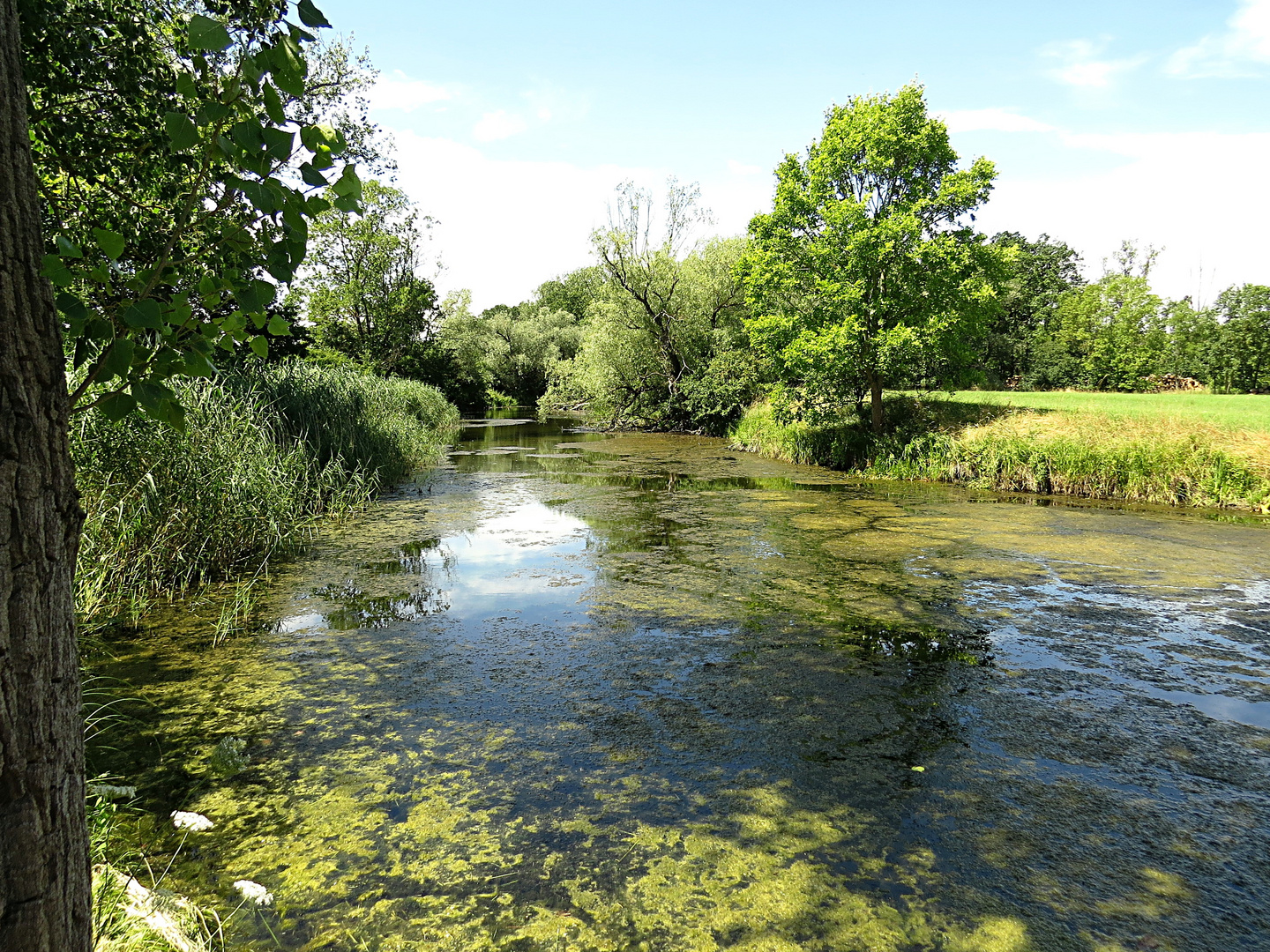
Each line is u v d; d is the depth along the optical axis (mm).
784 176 14516
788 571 6879
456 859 2758
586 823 2988
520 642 5055
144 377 1670
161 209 3604
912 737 3723
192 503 6477
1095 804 3129
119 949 2100
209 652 4844
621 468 14961
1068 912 2473
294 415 10312
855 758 3512
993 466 12086
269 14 1992
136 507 5871
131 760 3477
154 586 6012
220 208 1857
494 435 24031
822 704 4094
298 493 8562
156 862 2729
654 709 4035
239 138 1646
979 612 5691
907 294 13203
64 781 1369
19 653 1274
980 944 2316
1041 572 6828
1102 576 6703
